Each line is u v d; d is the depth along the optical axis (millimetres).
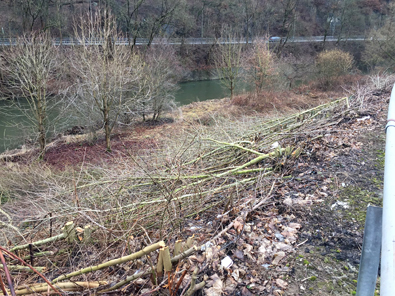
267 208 3438
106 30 9516
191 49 33281
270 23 36844
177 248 2291
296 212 3293
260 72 16297
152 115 14352
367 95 8094
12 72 9102
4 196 5676
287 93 17125
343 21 37812
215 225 3252
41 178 6484
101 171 5809
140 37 27516
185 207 3607
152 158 6121
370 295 1229
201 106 16531
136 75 10320
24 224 4250
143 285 2340
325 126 5988
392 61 22766
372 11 39656
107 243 2990
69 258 2742
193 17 35156
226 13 37469
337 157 4520
